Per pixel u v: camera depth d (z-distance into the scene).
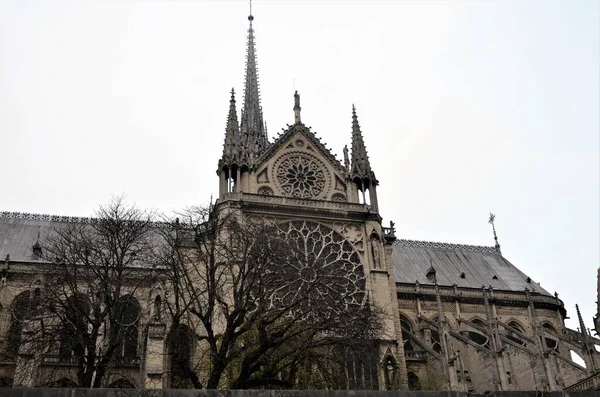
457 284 87.38
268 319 46.06
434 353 65.44
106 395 24.53
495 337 64.31
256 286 47.38
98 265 53.78
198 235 47.53
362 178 70.50
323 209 66.31
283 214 65.12
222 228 50.88
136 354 58.84
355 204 67.81
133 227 53.56
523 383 63.03
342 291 60.38
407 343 70.94
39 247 68.50
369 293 63.00
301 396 26.28
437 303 73.25
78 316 46.50
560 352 78.06
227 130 70.00
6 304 61.75
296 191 68.69
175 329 41.38
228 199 64.00
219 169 68.00
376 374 56.94
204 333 54.25
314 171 70.50
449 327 76.38
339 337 46.28
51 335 46.62
